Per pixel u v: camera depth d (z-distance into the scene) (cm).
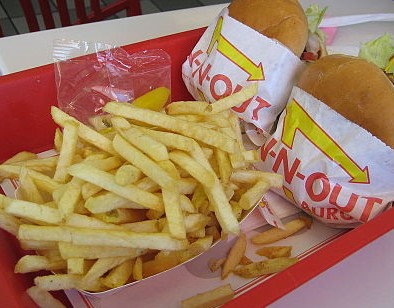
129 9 71
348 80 34
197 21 55
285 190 37
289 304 26
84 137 30
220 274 33
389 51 44
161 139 29
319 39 46
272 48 38
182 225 27
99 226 27
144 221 29
